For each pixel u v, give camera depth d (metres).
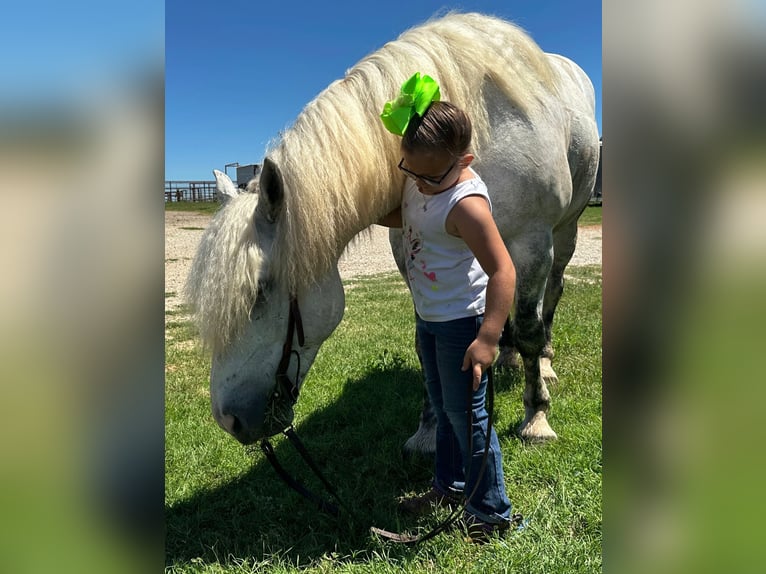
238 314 1.73
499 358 3.97
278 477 2.50
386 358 4.22
